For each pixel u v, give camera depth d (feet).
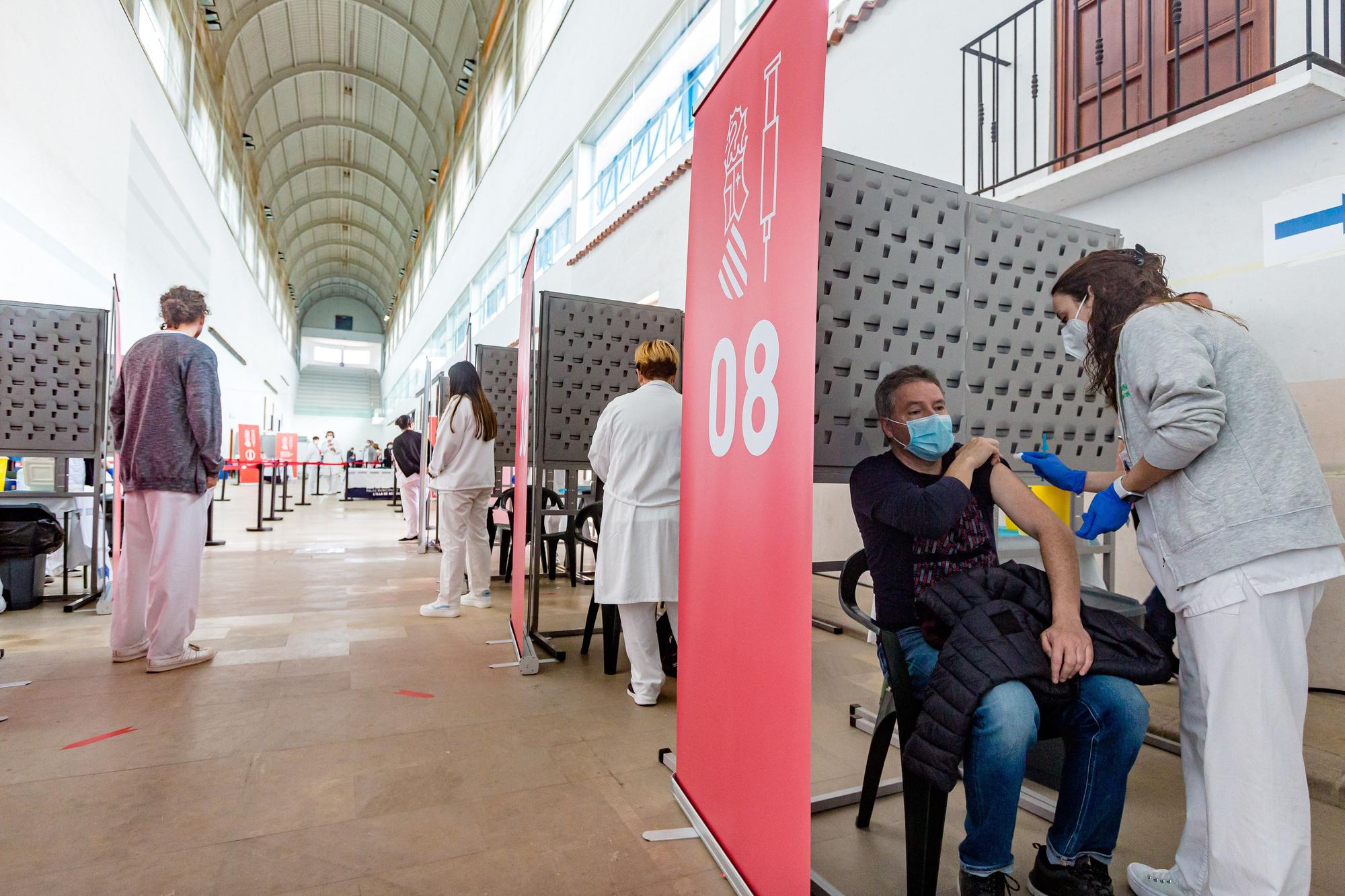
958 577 4.13
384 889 4.28
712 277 4.97
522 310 10.41
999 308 7.08
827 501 13.06
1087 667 3.71
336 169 85.61
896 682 4.04
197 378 8.58
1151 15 8.48
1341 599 6.72
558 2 31.45
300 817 5.15
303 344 138.10
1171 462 3.72
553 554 15.76
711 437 4.90
